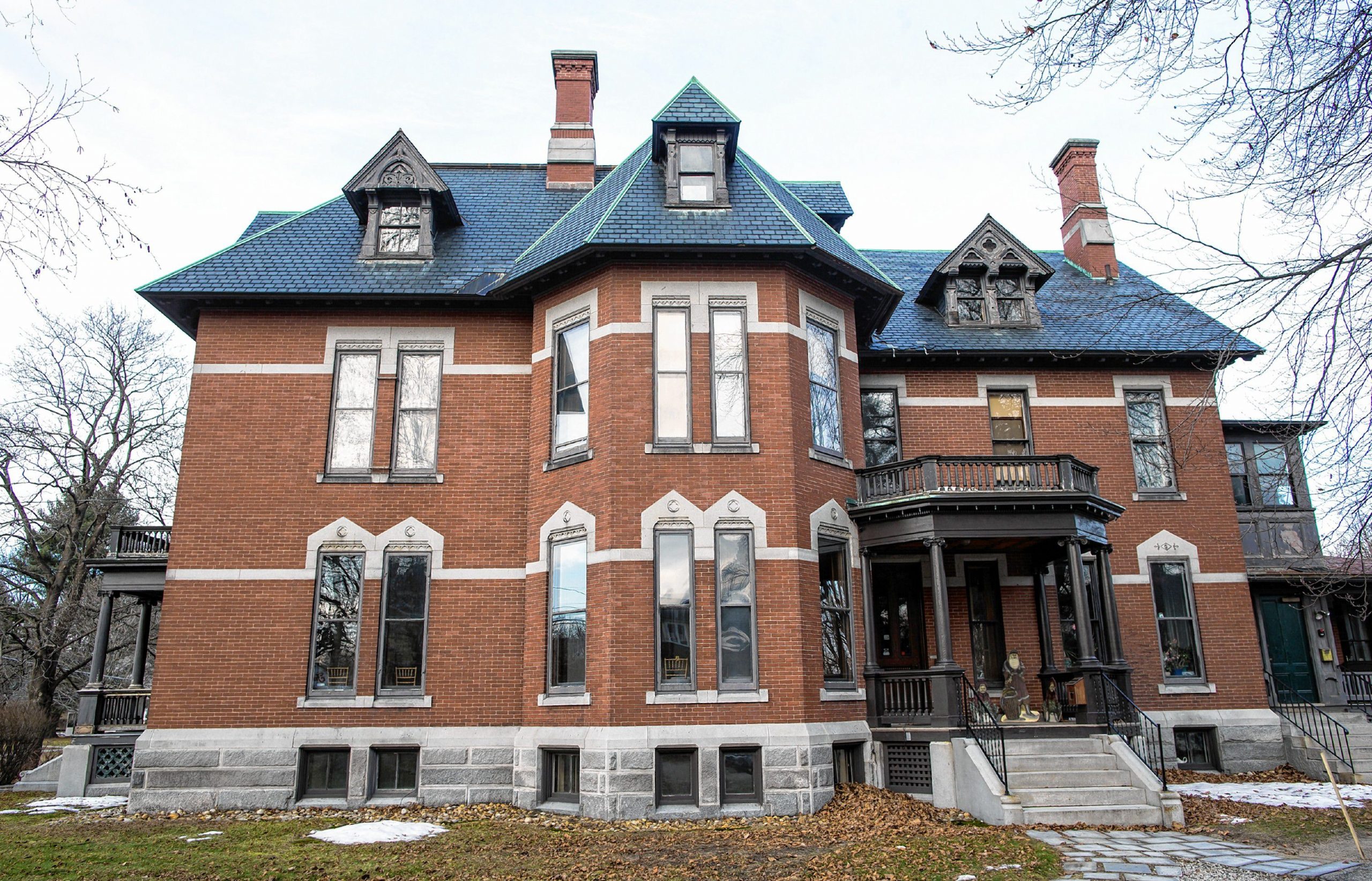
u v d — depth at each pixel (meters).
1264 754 17.77
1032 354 19.08
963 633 17.73
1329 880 9.11
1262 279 7.33
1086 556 18.50
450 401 16.78
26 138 7.76
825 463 15.70
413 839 11.87
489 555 16.02
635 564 14.21
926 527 15.16
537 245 17.59
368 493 16.20
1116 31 6.86
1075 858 10.09
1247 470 20.28
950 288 20.28
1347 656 19.92
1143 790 12.56
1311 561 18.14
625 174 18.14
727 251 15.40
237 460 16.23
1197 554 18.84
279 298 16.64
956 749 13.55
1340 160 6.85
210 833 12.41
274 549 15.84
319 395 16.67
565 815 13.75
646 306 15.45
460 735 15.14
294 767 14.85
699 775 13.35
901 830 11.90
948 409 19.22
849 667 15.19
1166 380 19.70
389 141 18.09
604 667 13.84
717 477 14.73
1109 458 19.17
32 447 33.34
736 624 14.23
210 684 15.19
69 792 17.33
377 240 17.94
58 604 35.53
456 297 16.89
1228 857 10.14
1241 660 18.38
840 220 20.53
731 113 16.72
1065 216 24.09
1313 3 6.49
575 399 15.84
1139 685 18.03
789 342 15.52
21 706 21.88
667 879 9.40
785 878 9.39
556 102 21.98
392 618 15.76
